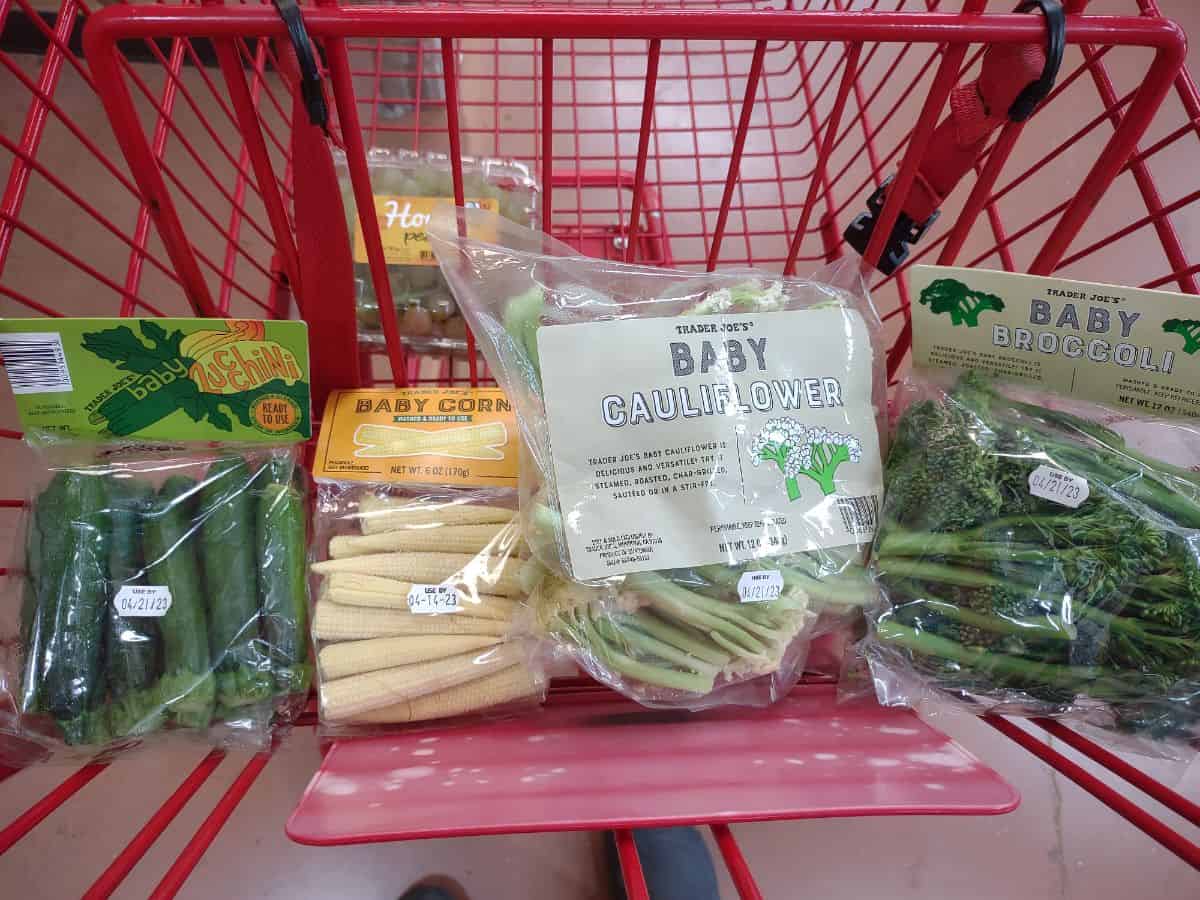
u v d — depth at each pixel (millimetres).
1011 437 718
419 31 513
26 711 685
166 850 1167
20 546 747
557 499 677
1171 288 1469
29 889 1125
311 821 578
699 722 766
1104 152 634
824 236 1222
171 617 728
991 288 667
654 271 776
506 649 770
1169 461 738
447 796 624
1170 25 534
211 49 1663
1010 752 1305
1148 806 1265
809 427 702
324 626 764
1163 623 652
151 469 792
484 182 1121
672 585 695
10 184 673
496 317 736
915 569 718
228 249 978
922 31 531
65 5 700
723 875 1281
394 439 836
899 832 1278
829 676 848
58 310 1492
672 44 1688
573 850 1264
